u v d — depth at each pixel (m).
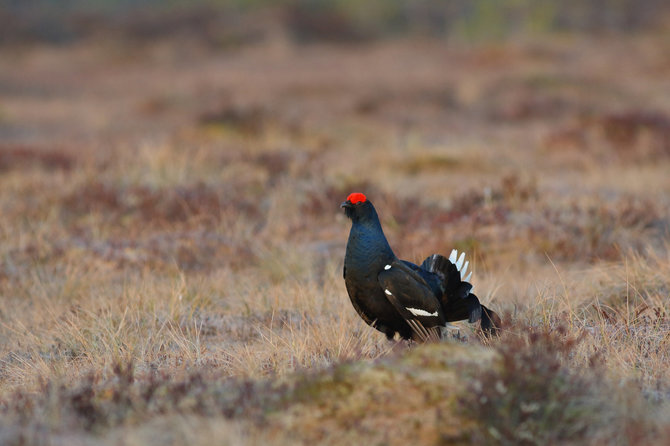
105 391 12.82
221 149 40.22
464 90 75.38
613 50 106.69
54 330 18.77
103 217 29.00
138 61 118.88
